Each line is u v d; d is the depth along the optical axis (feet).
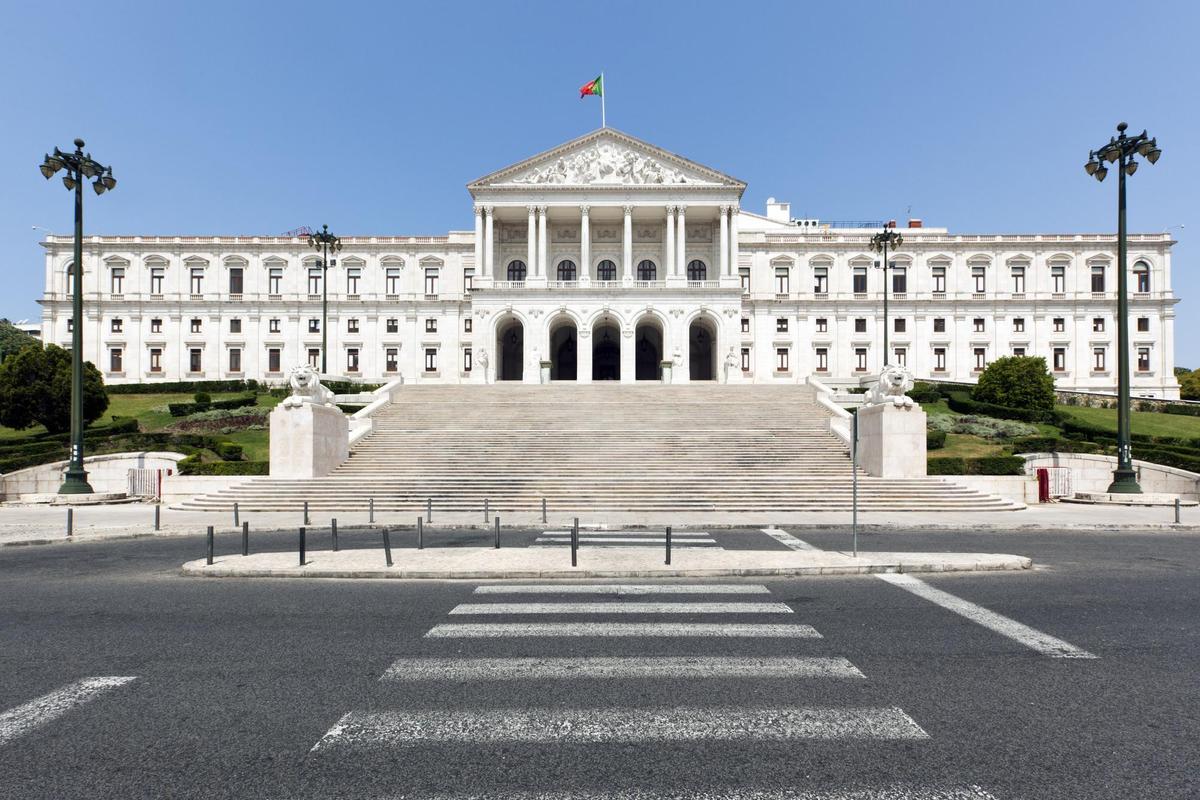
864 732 19.88
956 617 32.17
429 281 268.62
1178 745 19.19
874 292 265.34
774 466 94.48
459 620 31.55
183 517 74.08
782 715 21.03
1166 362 257.34
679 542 55.67
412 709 21.50
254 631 29.94
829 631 29.81
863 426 96.63
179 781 17.24
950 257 265.34
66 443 112.68
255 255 265.75
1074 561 47.52
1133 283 262.88
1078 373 259.19
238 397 173.47
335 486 84.64
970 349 262.67
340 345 264.31
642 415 120.67
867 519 70.03
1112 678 24.35
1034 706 21.85
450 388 144.25
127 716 21.17
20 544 55.98
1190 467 100.48
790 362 263.29
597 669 25.00
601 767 17.76
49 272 260.42
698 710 21.39
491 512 75.36
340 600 35.45
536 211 222.28
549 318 218.18
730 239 221.66
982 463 95.20
